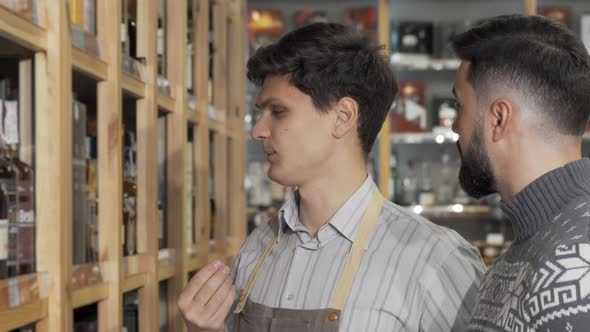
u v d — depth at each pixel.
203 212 2.44
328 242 1.42
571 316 0.89
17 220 1.32
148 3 1.92
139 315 1.89
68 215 1.39
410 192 4.62
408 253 1.37
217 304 1.35
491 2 4.68
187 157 2.35
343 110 1.39
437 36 4.65
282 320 1.38
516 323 0.97
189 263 2.29
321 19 4.60
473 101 1.12
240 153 3.04
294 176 1.40
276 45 1.40
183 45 2.20
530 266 0.97
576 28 4.63
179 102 2.18
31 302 1.28
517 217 1.05
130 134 1.95
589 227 0.93
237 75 3.02
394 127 4.57
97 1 1.65
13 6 1.23
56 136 1.35
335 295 1.36
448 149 4.68
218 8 2.75
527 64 1.06
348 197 1.42
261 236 1.60
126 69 1.76
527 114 1.06
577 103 1.05
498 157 1.09
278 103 1.39
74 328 1.68
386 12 4.50
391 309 1.33
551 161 1.05
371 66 1.42
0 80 1.43
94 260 1.63
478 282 1.35
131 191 1.91
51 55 1.35
